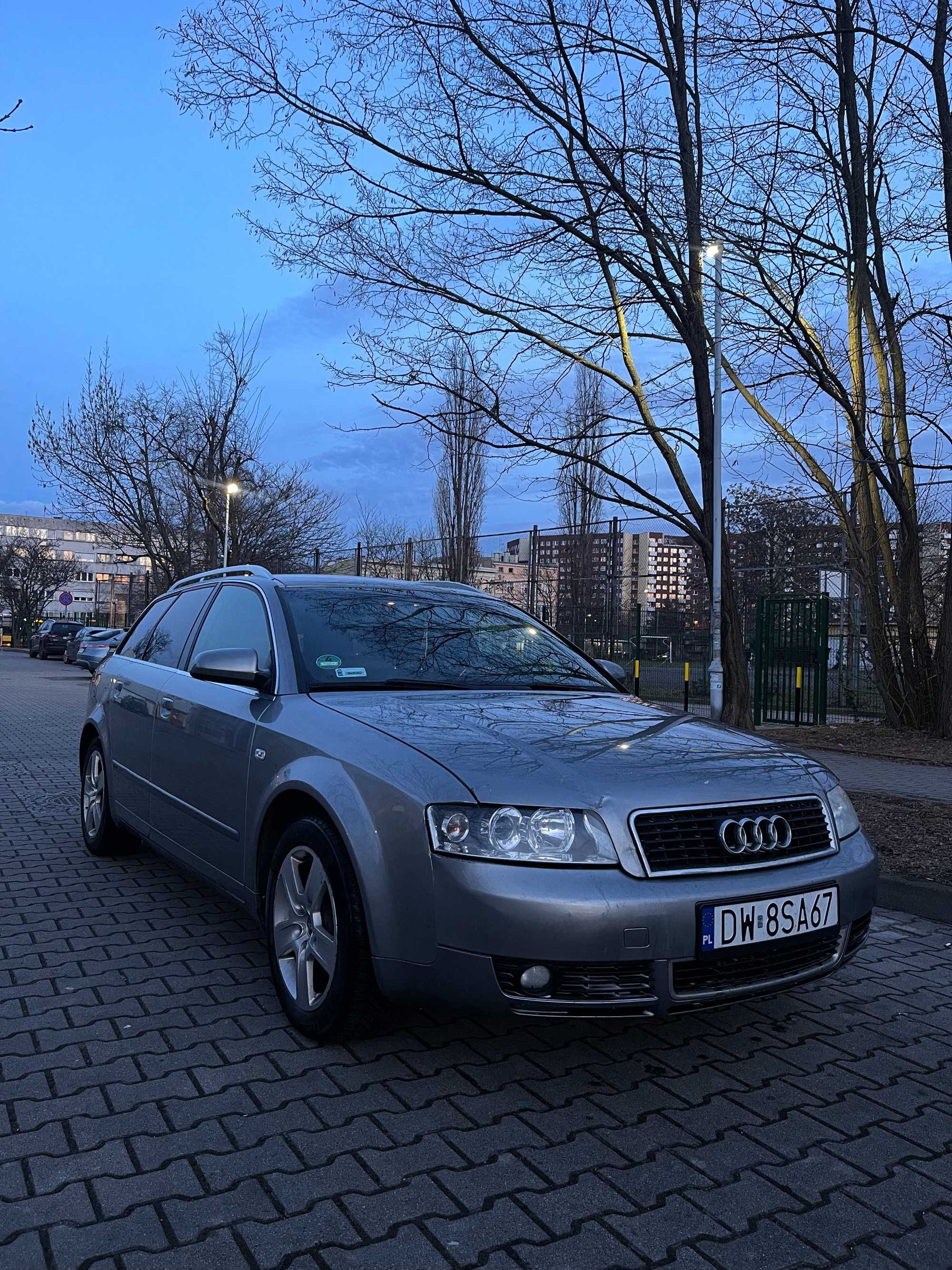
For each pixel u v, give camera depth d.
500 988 2.60
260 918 3.47
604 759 2.96
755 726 14.32
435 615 4.48
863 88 11.24
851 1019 3.56
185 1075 2.86
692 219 9.22
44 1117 2.59
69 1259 2.00
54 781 8.49
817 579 19.38
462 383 10.76
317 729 3.29
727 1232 2.18
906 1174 2.46
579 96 9.41
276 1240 2.09
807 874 2.93
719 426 12.35
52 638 41.16
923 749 11.74
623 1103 2.79
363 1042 3.14
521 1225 2.17
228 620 4.49
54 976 3.66
